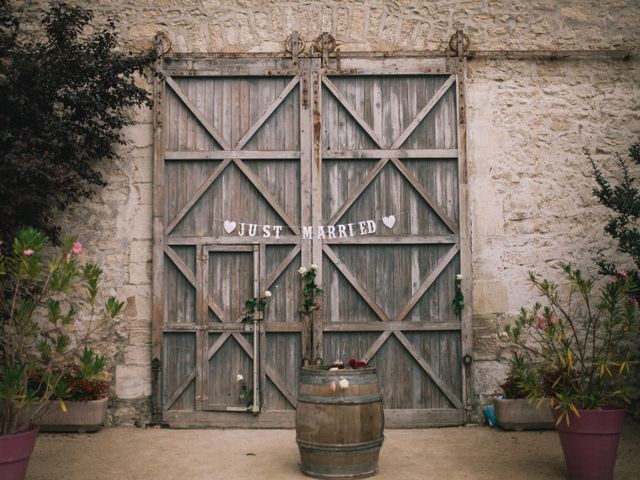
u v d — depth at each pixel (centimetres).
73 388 527
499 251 579
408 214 584
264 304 568
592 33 597
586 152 586
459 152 583
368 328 572
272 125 588
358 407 402
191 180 583
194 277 575
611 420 384
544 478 408
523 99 591
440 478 407
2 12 560
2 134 495
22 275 365
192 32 591
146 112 584
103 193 577
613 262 579
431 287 580
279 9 593
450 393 568
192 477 411
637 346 571
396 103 591
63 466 438
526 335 569
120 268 573
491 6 597
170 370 569
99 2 592
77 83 540
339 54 589
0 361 513
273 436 528
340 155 582
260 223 581
